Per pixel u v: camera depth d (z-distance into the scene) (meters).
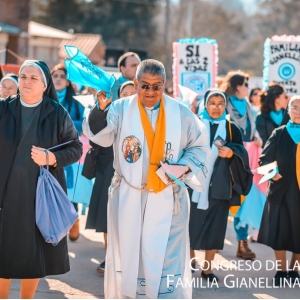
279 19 65.19
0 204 5.35
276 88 9.16
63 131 5.56
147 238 5.40
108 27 49.28
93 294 6.80
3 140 5.36
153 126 5.43
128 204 5.41
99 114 5.18
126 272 5.43
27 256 5.31
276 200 7.32
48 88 5.61
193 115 5.56
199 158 5.48
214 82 10.04
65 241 5.62
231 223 10.94
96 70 5.17
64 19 48.84
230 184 7.36
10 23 23.41
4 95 7.94
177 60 10.08
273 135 7.42
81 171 8.45
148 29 50.22
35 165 5.38
